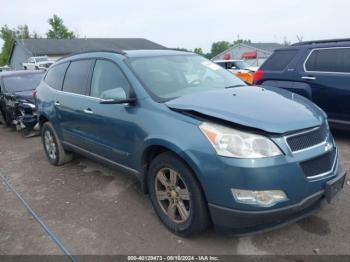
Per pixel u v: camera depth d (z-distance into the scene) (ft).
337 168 10.53
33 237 12.00
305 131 9.87
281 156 9.32
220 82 14.34
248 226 9.71
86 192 15.40
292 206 9.41
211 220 10.58
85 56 16.21
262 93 12.23
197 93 12.23
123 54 14.19
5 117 31.37
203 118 10.31
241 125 9.57
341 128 19.86
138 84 12.57
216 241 10.98
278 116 10.02
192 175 10.29
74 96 16.06
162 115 11.29
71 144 17.34
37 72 33.50
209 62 15.81
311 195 9.69
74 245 11.34
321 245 10.43
